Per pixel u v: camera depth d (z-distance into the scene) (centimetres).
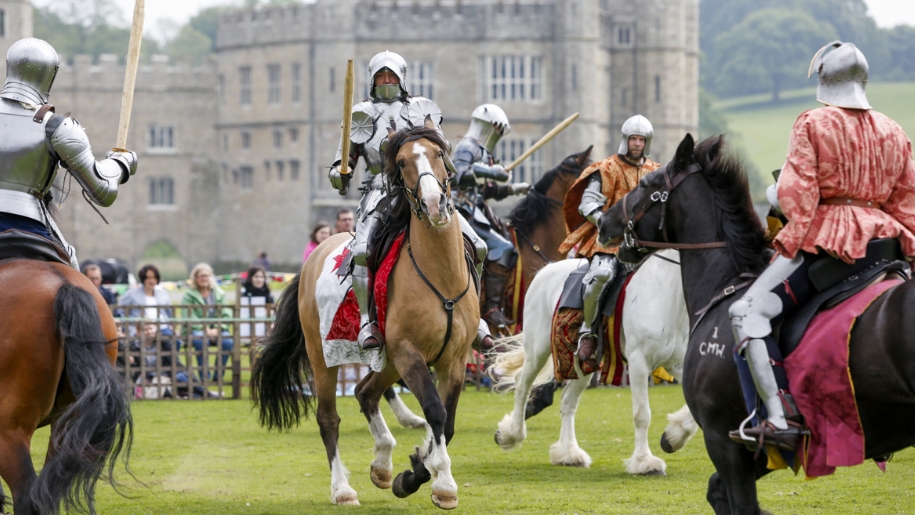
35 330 855
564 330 1372
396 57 1217
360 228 1152
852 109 802
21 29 10700
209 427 1878
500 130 1769
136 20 994
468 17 10500
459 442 1650
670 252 1303
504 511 1130
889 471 1324
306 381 1335
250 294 2611
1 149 918
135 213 11488
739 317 795
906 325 715
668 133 11069
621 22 11081
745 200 879
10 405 848
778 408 765
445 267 1094
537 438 1683
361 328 1124
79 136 931
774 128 19638
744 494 835
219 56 11562
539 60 10444
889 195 805
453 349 1110
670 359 1322
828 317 766
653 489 1241
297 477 1378
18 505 834
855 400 738
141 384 2369
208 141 11650
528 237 1823
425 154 1067
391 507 1179
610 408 2036
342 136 1162
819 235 784
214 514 1147
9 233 916
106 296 2500
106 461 865
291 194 11006
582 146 10369
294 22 10875
